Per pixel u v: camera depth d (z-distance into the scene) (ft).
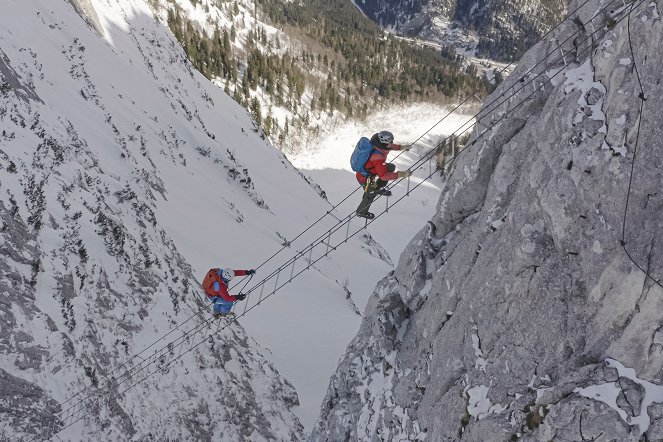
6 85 71.05
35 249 50.88
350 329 113.91
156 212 99.71
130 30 193.06
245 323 99.71
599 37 30.55
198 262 101.04
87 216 64.13
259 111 375.04
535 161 30.58
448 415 33.71
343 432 48.67
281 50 489.26
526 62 35.91
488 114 38.24
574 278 27.35
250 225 138.62
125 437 47.03
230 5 480.23
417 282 44.88
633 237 24.02
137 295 62.85
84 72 114.93
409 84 532.73
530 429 27.09
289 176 206.59
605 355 25.09
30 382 42.47
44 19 116.98
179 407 55.93
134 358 55.26
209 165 150.20
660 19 24.36
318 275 135.85
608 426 23.24
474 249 36.42
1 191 51.75
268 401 72.90
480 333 33.12
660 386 22.72
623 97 25.68
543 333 28.50
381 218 296.51
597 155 26.43
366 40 596.29
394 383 45.14
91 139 91.71
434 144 463.01
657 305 22.80
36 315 46.24
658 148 23.53
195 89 211.20
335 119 447.83
